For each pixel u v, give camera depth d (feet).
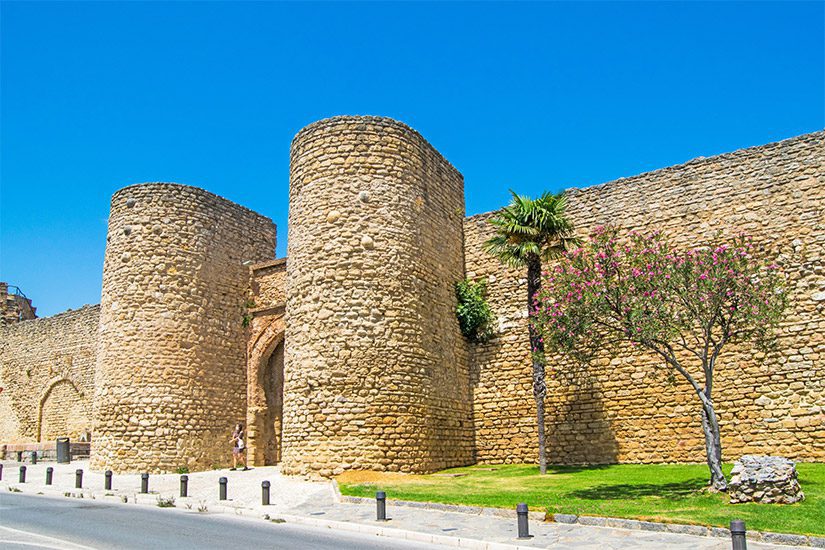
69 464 99.86
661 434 70.90
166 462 80.89
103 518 47.37
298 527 43.52
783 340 66.80
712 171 73.82
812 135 69.51
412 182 74.54
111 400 83.05
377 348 67.15
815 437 63.87
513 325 81.15
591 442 74.28
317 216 71.10
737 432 67.46
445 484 57.88
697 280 49.65
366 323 67.51
